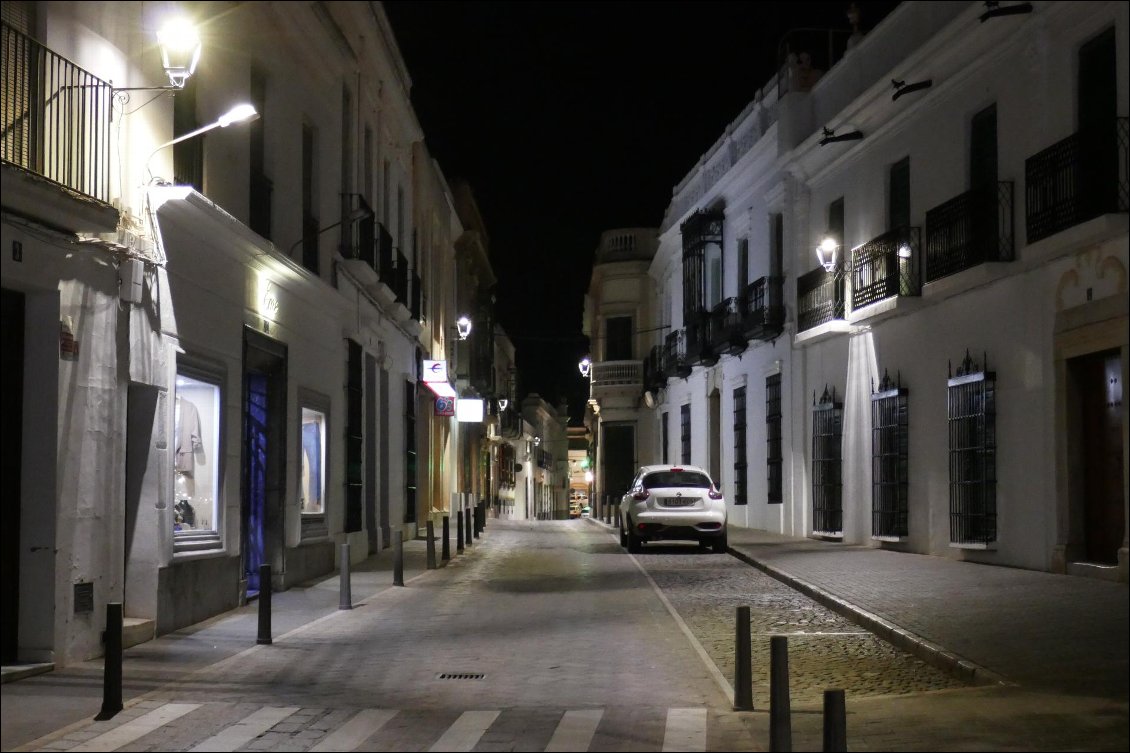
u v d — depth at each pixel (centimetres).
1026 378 1569
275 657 1046
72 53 991
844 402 2270
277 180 1579
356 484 2069
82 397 994
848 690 900
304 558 1700
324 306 1814
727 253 3225
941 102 1853
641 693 883
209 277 1284
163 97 1141
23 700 836
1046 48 1521
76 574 984
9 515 942
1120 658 917
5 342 938
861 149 2203
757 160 2845
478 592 1606
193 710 813
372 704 841
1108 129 1356
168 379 1159
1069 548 1469
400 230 2727
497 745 709
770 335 2669
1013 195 1614
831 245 2202
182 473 1252
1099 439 1438
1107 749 669
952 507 1791
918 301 1875
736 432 3130
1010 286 1614
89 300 1005
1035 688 830
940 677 936
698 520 2228
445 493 3594
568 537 3012
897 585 1462
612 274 4700
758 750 694
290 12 1560
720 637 1177
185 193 1116
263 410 1575
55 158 971
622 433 4641
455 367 3922
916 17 1964
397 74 2428
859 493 2200
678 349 3794
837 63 2359
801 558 1933
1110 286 1371
